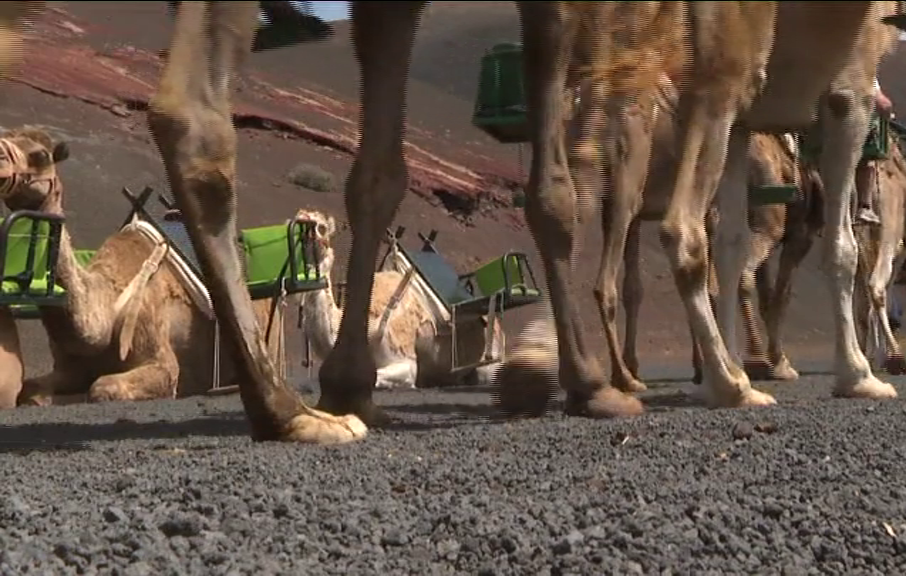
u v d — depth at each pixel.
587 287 18.12
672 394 12.35
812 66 8.59
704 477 5.35
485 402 12.02
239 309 5.98
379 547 3.93
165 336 13.86
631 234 15.34
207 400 13.04
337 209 36.25
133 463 5.67
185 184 5.52
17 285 12.09
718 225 10.01
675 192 8.76
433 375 17.14
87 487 4.80
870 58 9.86
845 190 9.98
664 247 8.83
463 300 17.81
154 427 8.77
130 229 14.12
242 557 3.68
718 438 6.59
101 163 31.33
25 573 3.34
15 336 12.81
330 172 39.28
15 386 12.64
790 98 9.05
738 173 9.87
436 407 11.02
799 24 8.27
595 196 8.42
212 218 5.65
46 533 3.84
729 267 9.95
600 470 5.43
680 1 8.10
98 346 13.22
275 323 14.65
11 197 12.20
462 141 49.12
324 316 15.75
